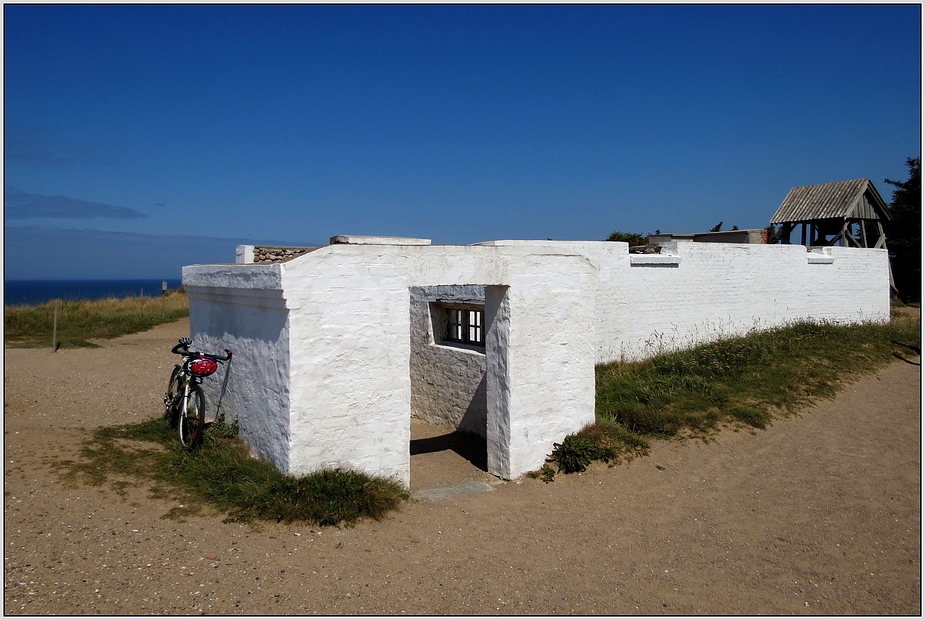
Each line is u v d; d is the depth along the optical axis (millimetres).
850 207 18875
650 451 8742
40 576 4336
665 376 11367
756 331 14461
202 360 7129
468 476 8047
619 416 9750
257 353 6781
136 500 5816
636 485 7734
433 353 11438
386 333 6609
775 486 7902
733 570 5758
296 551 5207
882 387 11820
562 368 8094
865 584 5621
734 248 14141
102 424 8398
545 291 7855
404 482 6859
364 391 6512
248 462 6574
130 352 15664
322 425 6285
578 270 8133
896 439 9539
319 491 5969
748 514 7090
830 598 5332
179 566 4711
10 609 3898
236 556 4973
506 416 7746
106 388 11039
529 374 7785
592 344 8375
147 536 5133
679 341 13297
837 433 9719
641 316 12727
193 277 8211
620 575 5488
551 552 5836
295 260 6031
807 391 11195
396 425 6750
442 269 6953
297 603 4406
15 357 13547
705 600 5152
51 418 8430
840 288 16422
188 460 6758
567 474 7887
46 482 5980
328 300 6238
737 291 14234
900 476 8289
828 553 6211
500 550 5762
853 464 8641
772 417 10148
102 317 21344
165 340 18609
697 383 11000
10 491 5676
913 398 11297
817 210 19781
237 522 5598
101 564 4605
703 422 9664
